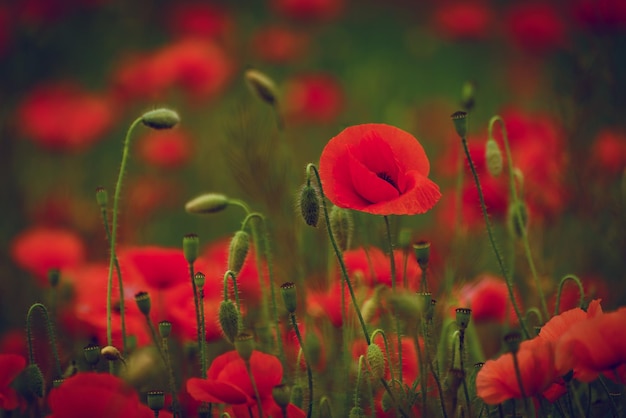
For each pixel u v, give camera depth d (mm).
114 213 1468
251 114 1626
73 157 2697
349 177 1425
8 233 2221
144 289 1552
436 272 1534
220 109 2766
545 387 1380
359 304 1506
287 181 1606
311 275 1564
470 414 1413
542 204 1710
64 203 2273
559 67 2082
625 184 1662
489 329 1627
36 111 2645
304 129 2703
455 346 1439
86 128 2656
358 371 1429
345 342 1480
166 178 2609
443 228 1718
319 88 2715
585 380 1382
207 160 2562
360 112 2756
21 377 1567
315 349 1494
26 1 2848
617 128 1794
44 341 1630
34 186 2525
